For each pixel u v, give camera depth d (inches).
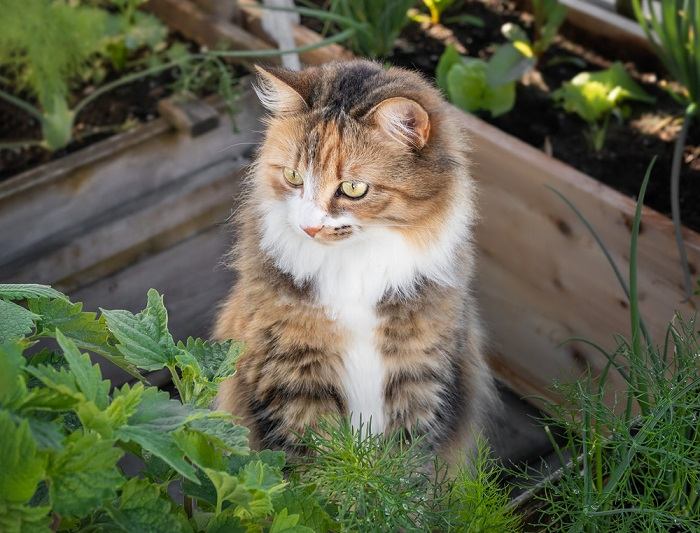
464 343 32.4
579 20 44.0
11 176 41.3
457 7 46.3
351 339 31.0
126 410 20.4
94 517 21.8
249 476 21.0
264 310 30.9
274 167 30.3
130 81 45.1
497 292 40.1
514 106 42.0
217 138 42.3
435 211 30.0
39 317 22.7
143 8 47.6
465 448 33.3
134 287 40.9
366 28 41.8
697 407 28.8
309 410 31.7
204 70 45.2
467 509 26.8
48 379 19.8
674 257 34.9
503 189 38.0
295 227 29.7
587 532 28.0
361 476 25.4
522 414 38.8
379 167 29.0
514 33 42.3
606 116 41.1
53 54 42.0
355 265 30.2
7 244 39.4
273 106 30.8
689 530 27.7
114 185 41.0
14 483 19.1
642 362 29.7
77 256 40.3
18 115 44.1
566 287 38.0
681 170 39.0
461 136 31.4
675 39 38.7
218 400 32.9
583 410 28.1
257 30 45.3
